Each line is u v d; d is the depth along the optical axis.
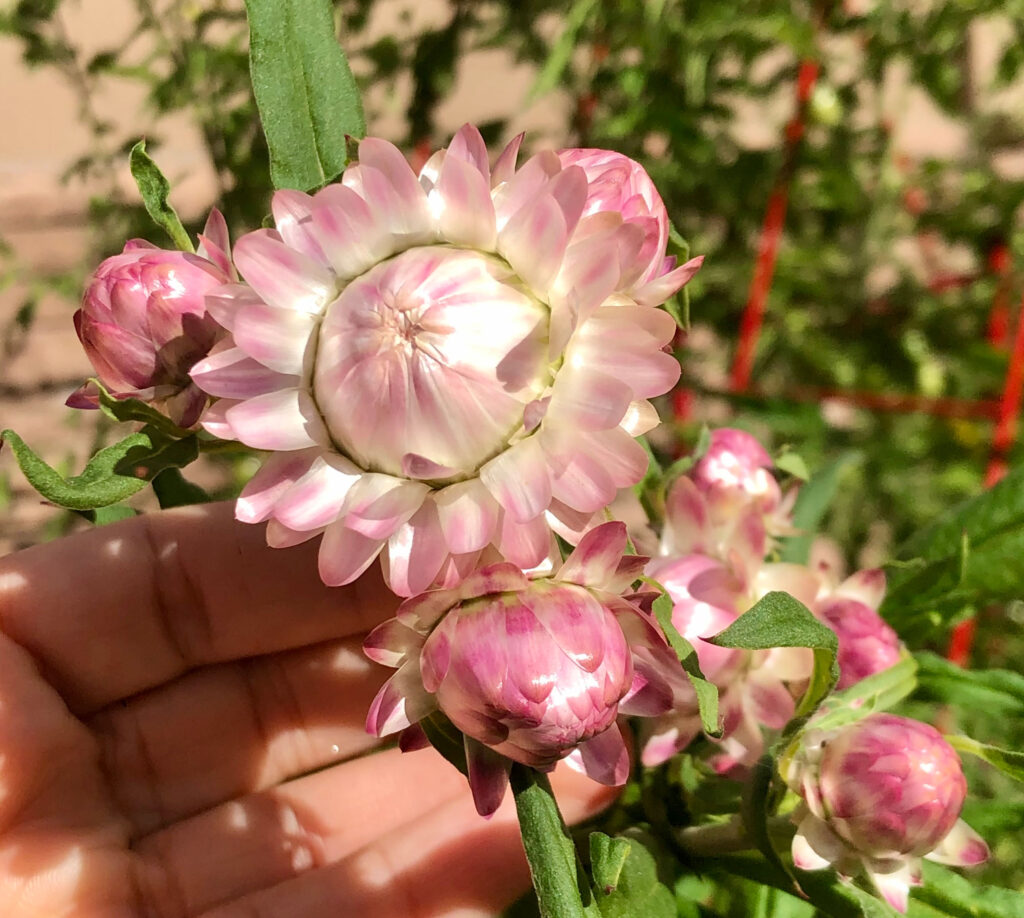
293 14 0.11
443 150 0.10
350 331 0.09
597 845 0.09
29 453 0.09
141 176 0.10
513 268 0.09
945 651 0.21
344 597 0.13
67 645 0.13
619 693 0.08
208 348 0.10
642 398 0.09
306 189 0.11
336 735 0.14
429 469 0.08
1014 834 0.14
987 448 0.24
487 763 0.09
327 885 0.12
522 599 0.08
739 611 0.11
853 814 0.09
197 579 0.13
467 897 0.13
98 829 0.12
